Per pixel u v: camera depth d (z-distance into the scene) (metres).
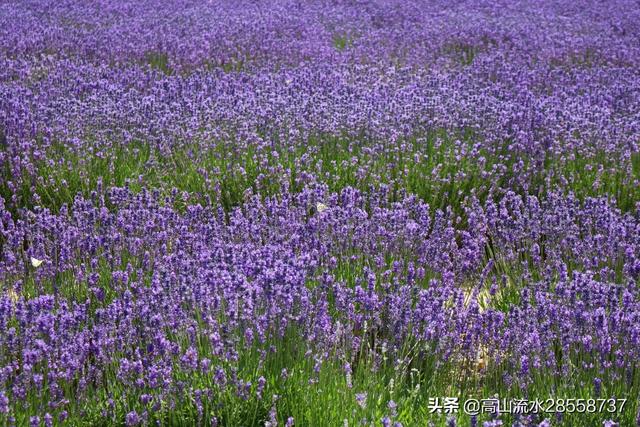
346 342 3.94
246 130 7.01
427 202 6.27
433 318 4.02
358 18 15.01
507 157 6.80
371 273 4.40
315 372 3.70
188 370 3.53
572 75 10.51
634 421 3.44
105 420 3.39
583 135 7.25
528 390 3.68
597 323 3.84
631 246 4.97
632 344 3.75
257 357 3.74
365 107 7.59
